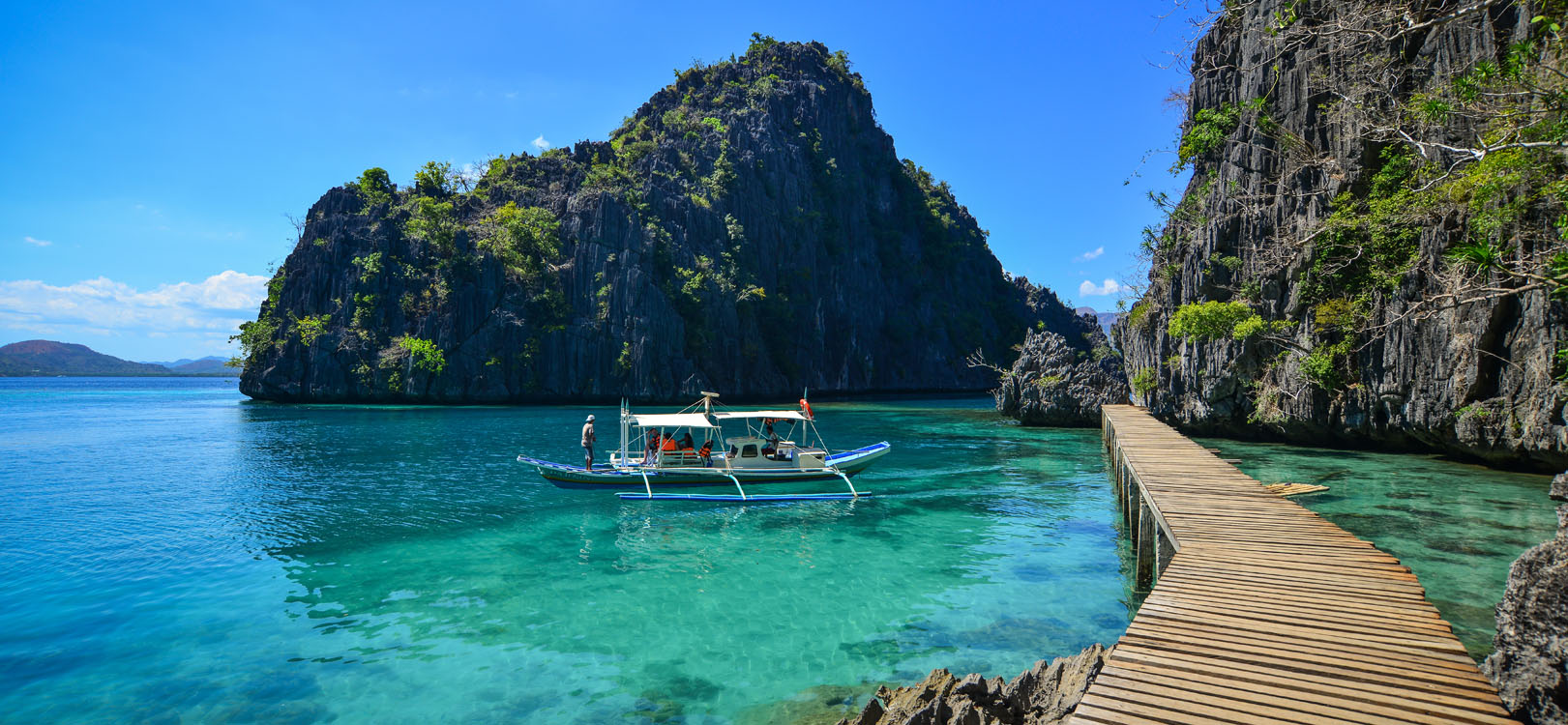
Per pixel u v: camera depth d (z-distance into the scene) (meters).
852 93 163.75
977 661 11.19
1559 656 6.03
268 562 17.09
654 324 93.44
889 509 22.91
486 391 87.00
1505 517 19.39
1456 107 23.86
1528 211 23.62
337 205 105.38
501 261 93.69
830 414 69.94
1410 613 8.19
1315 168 34.62
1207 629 7.83
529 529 20.44
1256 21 39.56
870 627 12.66
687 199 112.50
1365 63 30.97
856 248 140.75
